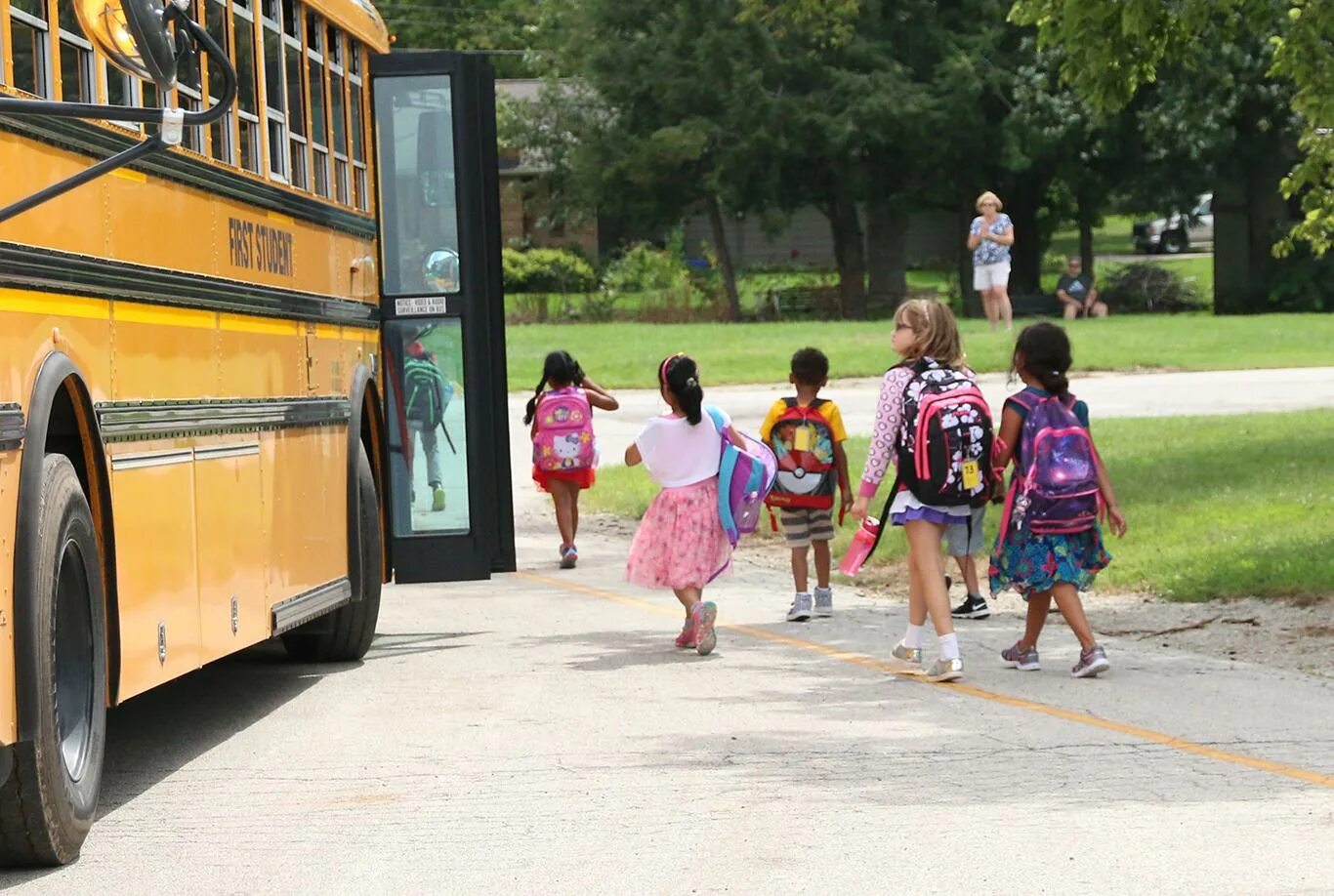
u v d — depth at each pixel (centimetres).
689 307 6341
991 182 6694
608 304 6312
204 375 987
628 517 2347
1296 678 1220
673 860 791
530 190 7388
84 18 664
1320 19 1962
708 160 6531
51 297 790
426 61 1420
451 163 1426
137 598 879
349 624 1335
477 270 1427
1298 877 753
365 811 891
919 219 8488
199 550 967
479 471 1424
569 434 1892
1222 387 3700
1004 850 799
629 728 1082
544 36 7050
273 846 828
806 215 8538
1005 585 1245
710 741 1042
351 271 1334
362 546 1330
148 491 898
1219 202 6656
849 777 946
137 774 991
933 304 1245
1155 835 823
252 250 1087
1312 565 1530
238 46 1074
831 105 6247
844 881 755
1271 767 961
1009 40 6419
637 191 6731
